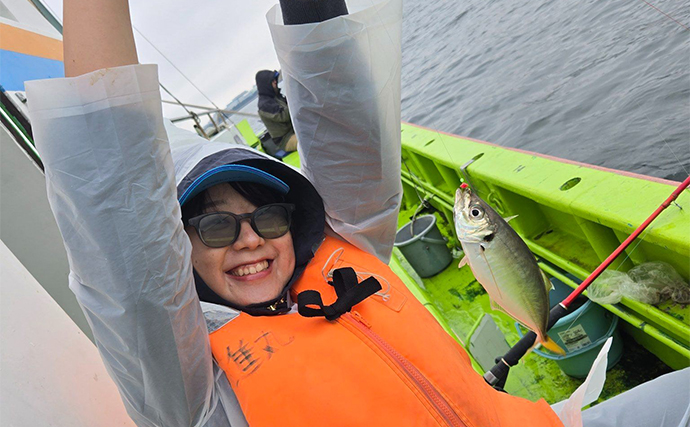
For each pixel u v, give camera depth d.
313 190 1.33
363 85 1.24
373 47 1.24
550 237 2.60
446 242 3.35
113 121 0.85
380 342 1.10
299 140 1.36
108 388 1.26
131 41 0.94
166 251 0.93
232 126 5.82
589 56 6.06
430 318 1.30
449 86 8.30
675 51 4.99
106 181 0.86
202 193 1.20
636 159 4.38
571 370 2.21
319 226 1.34
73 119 0.83
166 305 0.95
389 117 1.32
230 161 1.18
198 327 1.05
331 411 1.02
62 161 0.84
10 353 0.91
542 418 1.32
